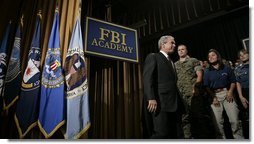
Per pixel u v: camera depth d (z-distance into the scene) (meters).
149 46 4.17
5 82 2.17
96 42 2.64
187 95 2.46
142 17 4.27
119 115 3.28
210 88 2.53
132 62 2.80
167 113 1.78
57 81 2.15
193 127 2.40
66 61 2.28
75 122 2.04
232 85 2.47
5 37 2.41
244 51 2.79
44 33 2.62
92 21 2.71
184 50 2.66
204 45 3.80
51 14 2.71
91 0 3.59
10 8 2.73
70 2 2.74
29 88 2.10
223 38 3.64
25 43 2.57
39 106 2.08
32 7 2.79
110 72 3.45
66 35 2.56
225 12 3.55
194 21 3.74
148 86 1.76
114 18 4.22
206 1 3.72
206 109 2.45
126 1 4.17
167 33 3.95
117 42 2.78
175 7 4.02
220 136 2.32
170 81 1.85
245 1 3.38
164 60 1.92
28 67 2.18
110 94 3.31
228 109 2.38
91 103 3.22
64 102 2.12
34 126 2.01
